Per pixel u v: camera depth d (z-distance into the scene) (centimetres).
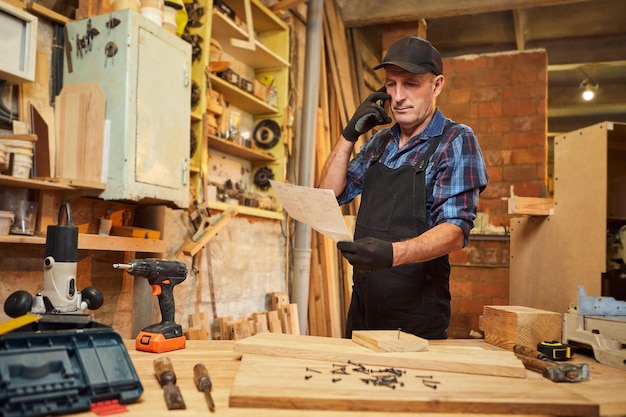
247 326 337
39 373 88
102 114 225
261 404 94
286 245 432
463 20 568
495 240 550
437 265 169
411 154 175
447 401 95
